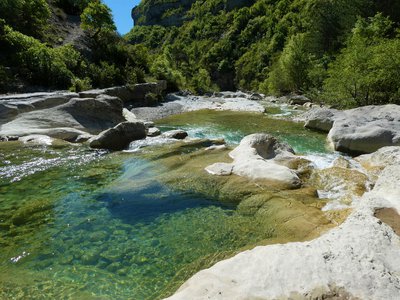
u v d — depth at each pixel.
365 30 26.19
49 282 4.96
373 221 5.11
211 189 7.95
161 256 5.59
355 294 3.69
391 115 13.55
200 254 5.59
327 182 8.38
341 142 12.23
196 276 4.23
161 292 4.67
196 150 11.42
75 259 5.55
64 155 11.14
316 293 3.73
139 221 6.77
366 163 9.95
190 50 111.12
